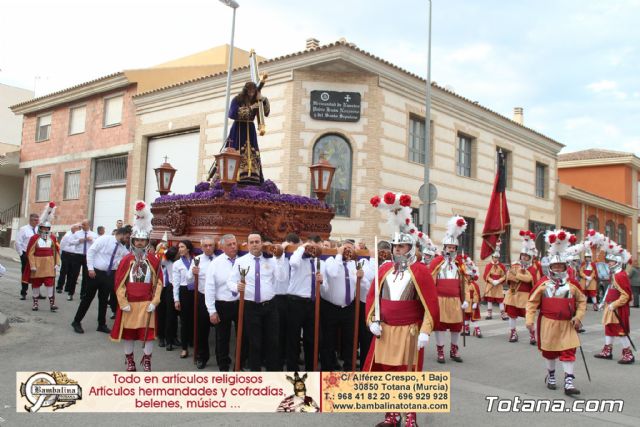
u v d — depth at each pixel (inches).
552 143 1028.5
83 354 309.1
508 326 527.5
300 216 362.6
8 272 691.4
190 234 356.2
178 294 315.9
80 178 944.9
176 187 783.7
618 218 1359.5
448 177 772.6
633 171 1422.2
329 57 613.9
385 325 206.2
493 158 872.9
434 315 199.3
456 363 346.6
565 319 276.2
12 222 1085.8
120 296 263.4
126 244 380.5
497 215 469.4
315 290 282.0
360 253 303.1
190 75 884.0
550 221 1035.9
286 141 633.6
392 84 674.2
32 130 1067.9
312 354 292.0
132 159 845.2
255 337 265.3
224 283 272.1
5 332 351.6
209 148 735.7
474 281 457.7
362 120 642.2
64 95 968.9
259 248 267.7
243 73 699.4
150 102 824.3
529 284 430.3
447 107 774.5
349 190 639.8
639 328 567.2
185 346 317.1
